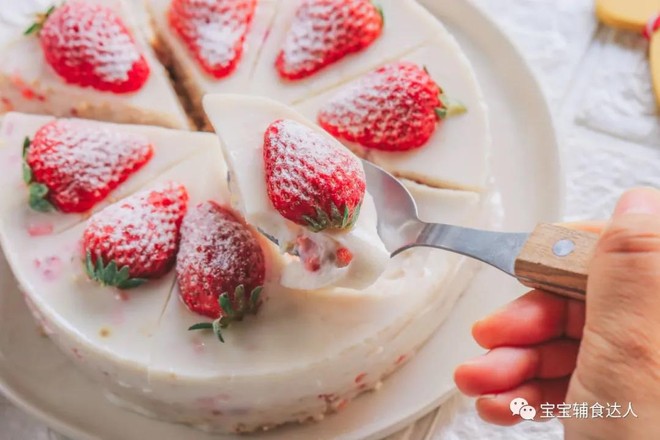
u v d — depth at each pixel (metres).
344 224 0.33
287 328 0.35
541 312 0.33
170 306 0.35
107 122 0.39
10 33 0.46
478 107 0.38
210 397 0.35
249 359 0.34
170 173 0.37
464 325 0.38
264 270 0.35
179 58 0.40
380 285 0.35
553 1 0.47
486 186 0.38
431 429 0.38
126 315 0.35
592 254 0.30
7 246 0.36
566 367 0.34
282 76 0.40
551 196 0.40
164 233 0.35
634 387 0.28
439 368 0.37
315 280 0.34
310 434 0.36
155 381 0.34
